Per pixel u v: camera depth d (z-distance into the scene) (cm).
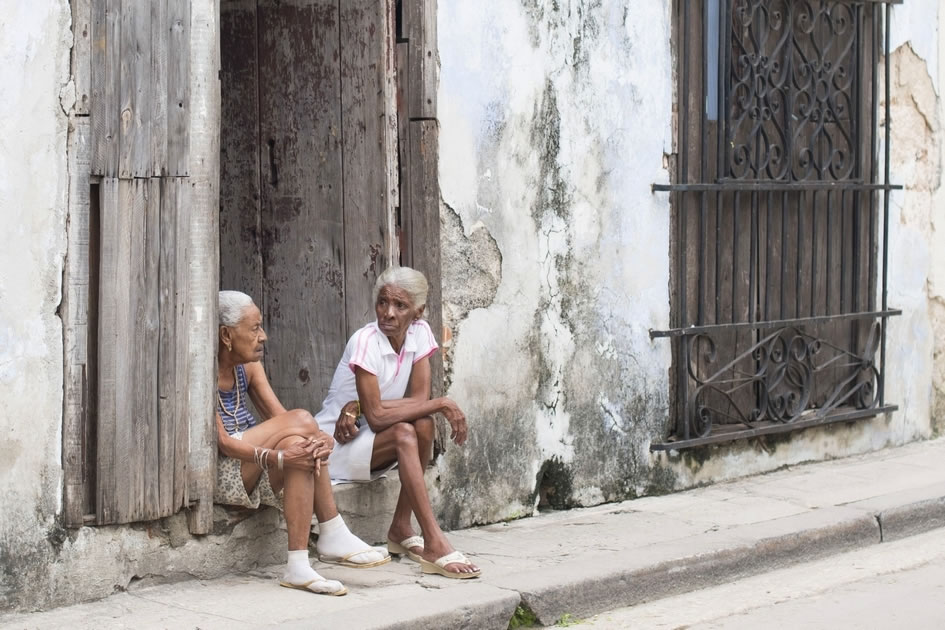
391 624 607
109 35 627
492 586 680
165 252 651
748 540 797
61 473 621
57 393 618
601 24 890
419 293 730
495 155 830
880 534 886
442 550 700
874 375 1098
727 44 954
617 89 903
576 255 882
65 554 624
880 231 1095
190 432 664
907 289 1121
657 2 927
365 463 737
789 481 986
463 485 821
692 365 960
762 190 987
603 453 906
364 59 795
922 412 1149
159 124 646
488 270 829
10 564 605
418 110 791
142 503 645
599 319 899
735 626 682
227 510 686
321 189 818
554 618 683
